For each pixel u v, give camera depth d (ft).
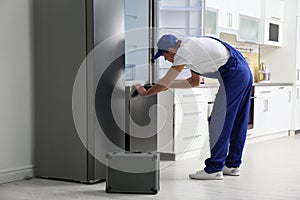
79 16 10.89
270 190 10.38
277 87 20.49
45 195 9.89
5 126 11.24
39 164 11.82
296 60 21.97
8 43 11.23
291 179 11.57
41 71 11.66
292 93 21.95
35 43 11.73
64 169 11.39
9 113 11.32
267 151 16.37
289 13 22.15
